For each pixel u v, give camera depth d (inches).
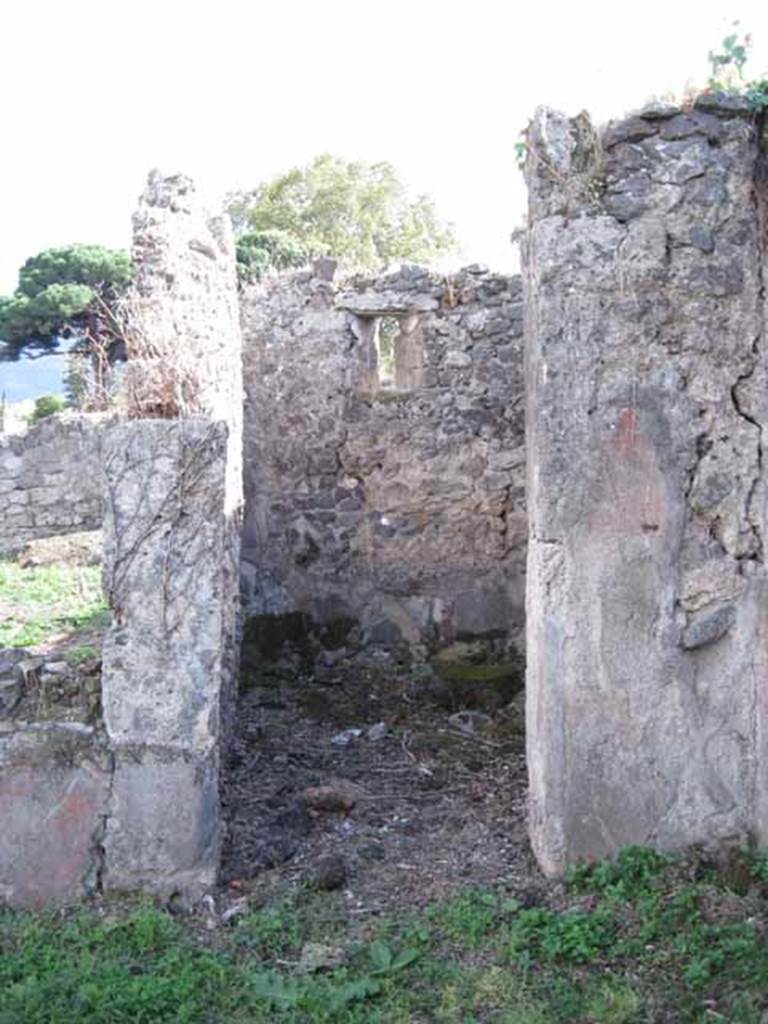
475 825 201.0
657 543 170.9
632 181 170.2
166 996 137.6
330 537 348.2
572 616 171.3
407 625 345.7
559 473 170.7
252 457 347.6
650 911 156.4
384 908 165.5
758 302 171.6
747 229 171.3
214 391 243.0
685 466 170.9
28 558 333.4
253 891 171.3
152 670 167.3
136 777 167.3
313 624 346.0
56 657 177.3
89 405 398.6
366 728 275.6
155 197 237.5
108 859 167.0
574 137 171.0
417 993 140.4
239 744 255.4
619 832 171.8
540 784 175.3
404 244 772.0
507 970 144.6
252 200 800.3
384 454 344.8
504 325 339.0
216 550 168.7
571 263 170.2
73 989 139.1
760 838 171.5
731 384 171.3
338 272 345.1
